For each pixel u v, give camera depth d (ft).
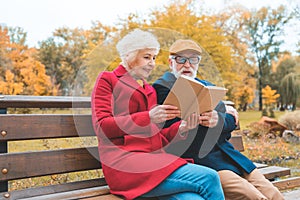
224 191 6.98
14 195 6.47
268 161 19.62
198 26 28.07
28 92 37.04
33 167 6.66
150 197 6.39
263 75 50.06
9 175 6.40
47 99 7.30
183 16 27.76
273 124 29.73
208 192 5.81
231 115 7.94
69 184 7.16
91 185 7.40
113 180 6.43
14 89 35.37
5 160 6.39
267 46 50.19
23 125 6.71
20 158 6.55
